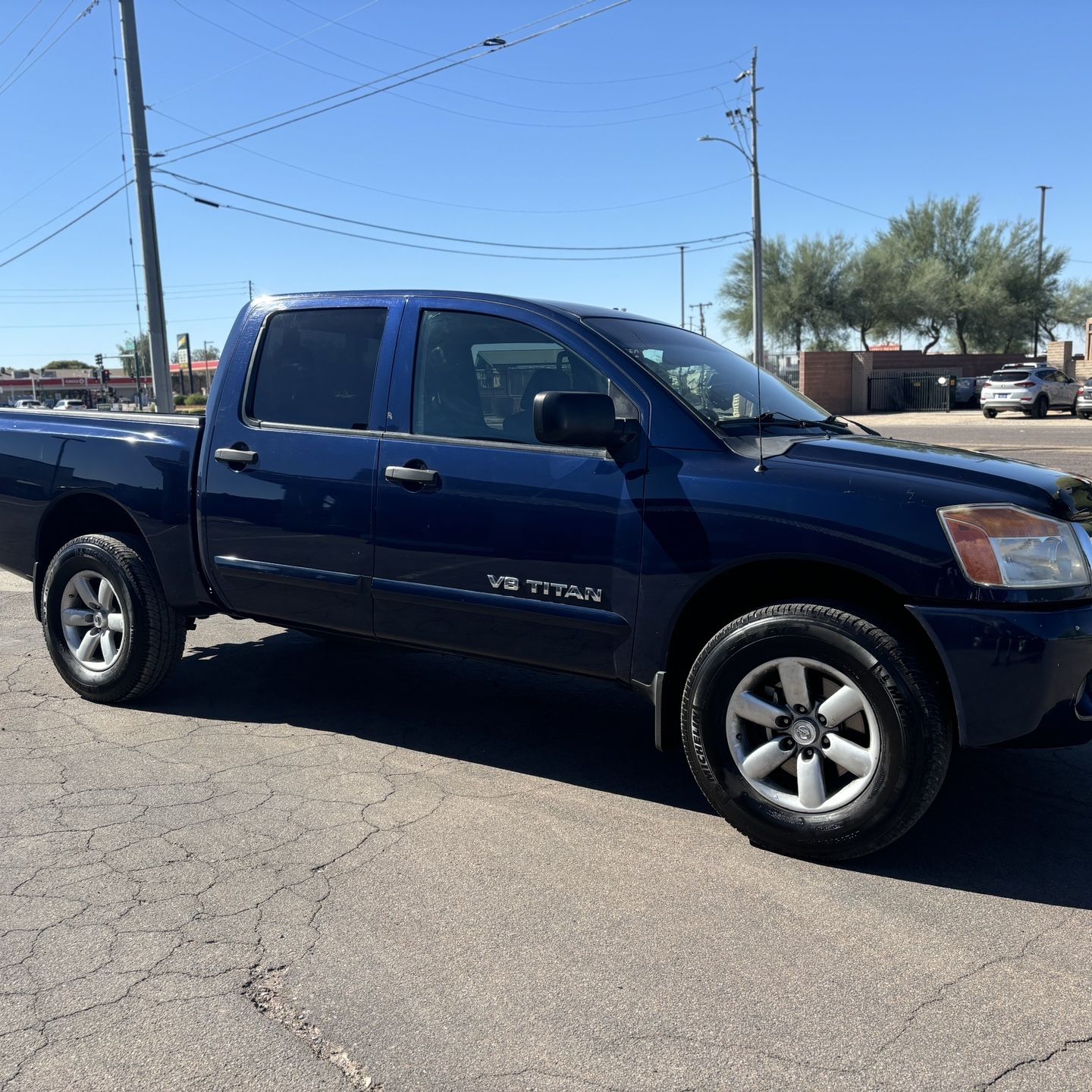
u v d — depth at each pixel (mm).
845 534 3164
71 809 3725
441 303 4105
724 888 3127
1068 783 3963
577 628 3641
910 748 3076
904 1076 2254
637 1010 2500
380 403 4129
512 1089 2219
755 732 3436
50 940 2832
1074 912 2984
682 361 3990
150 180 19281
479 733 4590
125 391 103500
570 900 3051
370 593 4090
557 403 3303
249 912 2982
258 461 4363
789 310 47531
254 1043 2377
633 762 4234
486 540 3775
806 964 2703
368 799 3820
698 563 3371
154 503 4668
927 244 51875
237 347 4586
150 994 2574
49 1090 2221
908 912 2977
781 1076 2256
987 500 3113
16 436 5180
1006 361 46656
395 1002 2539
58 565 4969
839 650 3145
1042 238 51344
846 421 4531
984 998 2545
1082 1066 2281
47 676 5531
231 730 4625
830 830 3209
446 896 3074
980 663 3020
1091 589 3131
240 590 4527
